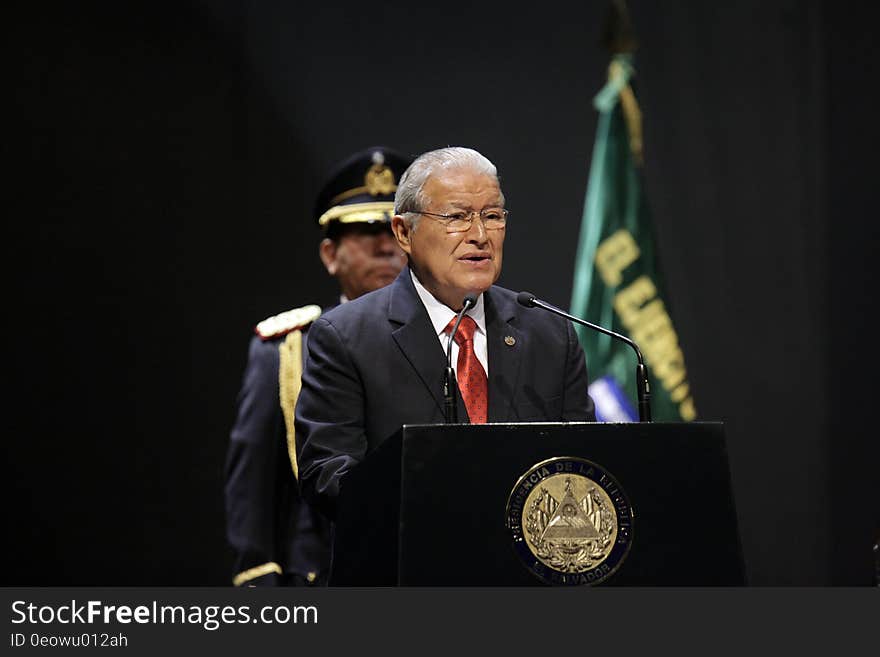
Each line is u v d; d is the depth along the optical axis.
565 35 23.30
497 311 10.54
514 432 7.79
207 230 21.92
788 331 23.23
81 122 21.77
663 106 23.62
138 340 21.48
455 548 7.59
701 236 23.39
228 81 22.33
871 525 22.75
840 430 23.02
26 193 21.47
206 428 21.48
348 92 22.81
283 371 14.70
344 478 8.93
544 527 7.70
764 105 23.67
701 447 8.00
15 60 21.70
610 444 7.89
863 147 23.58
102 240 21.59
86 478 21.11
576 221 22.88
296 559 13.99
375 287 15.48
